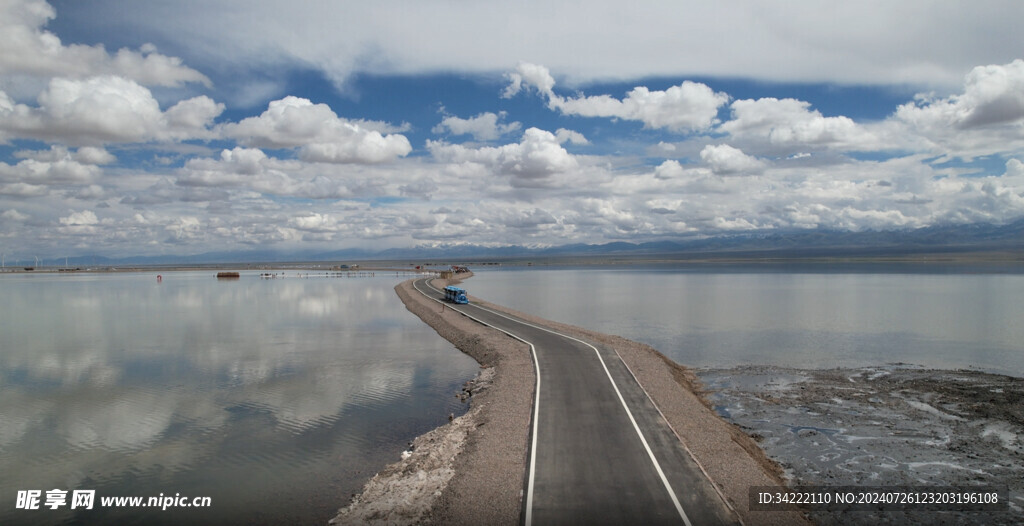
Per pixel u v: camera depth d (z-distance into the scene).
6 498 20.66
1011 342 52.12
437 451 22.92
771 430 27.55
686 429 24.31
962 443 25.62
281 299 108.25
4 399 34.19
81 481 22.06
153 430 28.08
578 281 168.62
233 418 30.00
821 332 59.00
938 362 43.34
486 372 38.75
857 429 27.59
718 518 16.34
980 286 119.50
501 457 21.05
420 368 42.91
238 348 52.44
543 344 45.81
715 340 54.38
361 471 22.64
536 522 16.14
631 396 29.02
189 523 18.52
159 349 51.88
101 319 76.56
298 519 18.69
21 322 73.50
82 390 36.31
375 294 120.31
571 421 24.94
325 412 30.94
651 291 121.00
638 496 17.70
